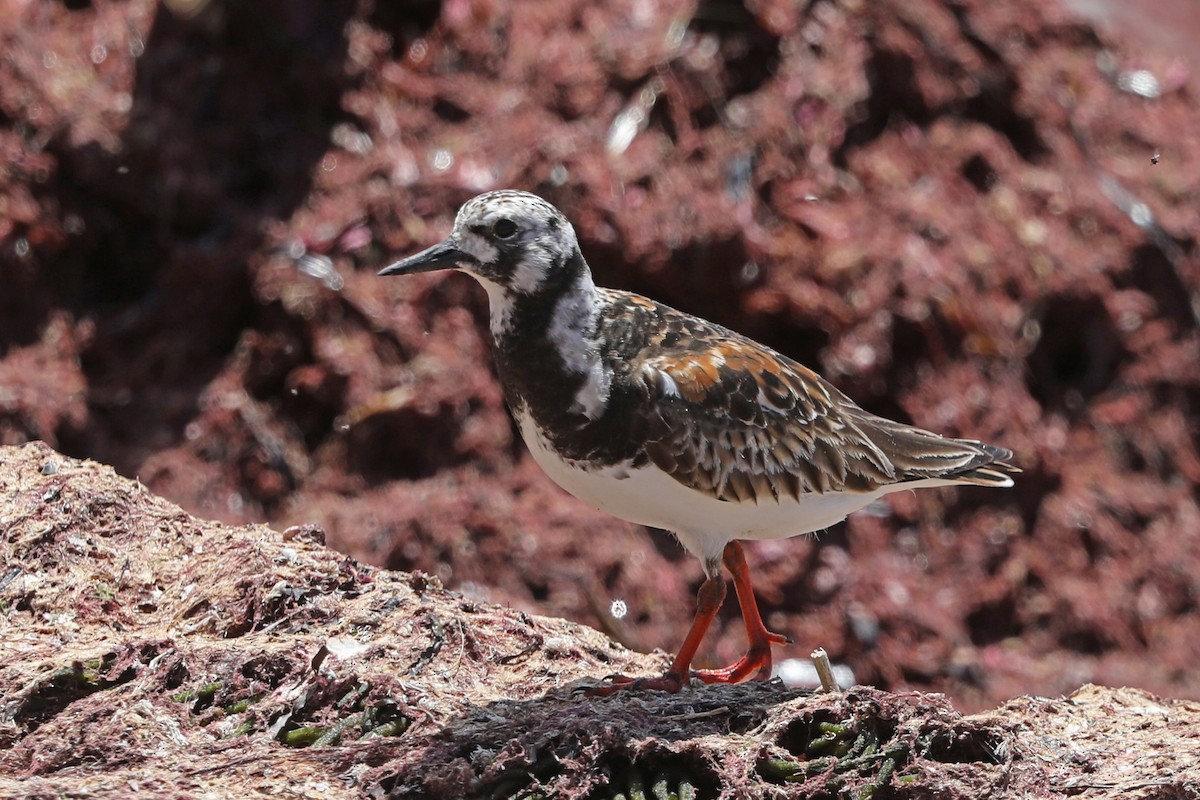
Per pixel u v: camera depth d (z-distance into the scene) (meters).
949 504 16.44
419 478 15.56
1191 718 7.98
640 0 17.95
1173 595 16.39
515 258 7.63
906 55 18.33
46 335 16.00
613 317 7.88
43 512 8.45
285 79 17.05
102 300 16.52
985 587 15.98
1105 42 20.33
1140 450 17.34
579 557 15.04
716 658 14.80
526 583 14.88
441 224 16.30
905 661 15.30
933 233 17.30
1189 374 17.84
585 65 17.22
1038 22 19.92
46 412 15.42
